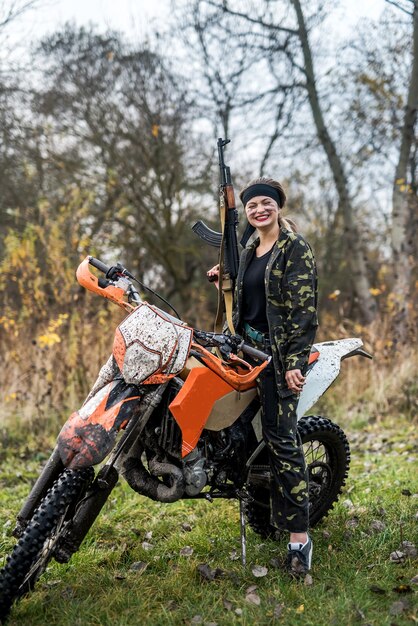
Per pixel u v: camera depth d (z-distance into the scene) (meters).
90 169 12.70
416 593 2.69
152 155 12.73
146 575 3.01
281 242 2.97
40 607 2.66
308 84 10.39
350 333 8.98
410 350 7.99
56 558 2.68
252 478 3.15
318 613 2.58
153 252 13.65
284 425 2.95
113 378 2.88
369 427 6.47
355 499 4.02
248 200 3.14
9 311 7.41
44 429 6.17
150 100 12.17
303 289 2.90
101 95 12.21
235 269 3.18
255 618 2.56
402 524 3.47
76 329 6.87
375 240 14.61
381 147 10.75
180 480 2.81
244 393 2.99
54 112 12.25
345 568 2.98
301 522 2.94
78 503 2.71
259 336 3.07
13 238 7.20
